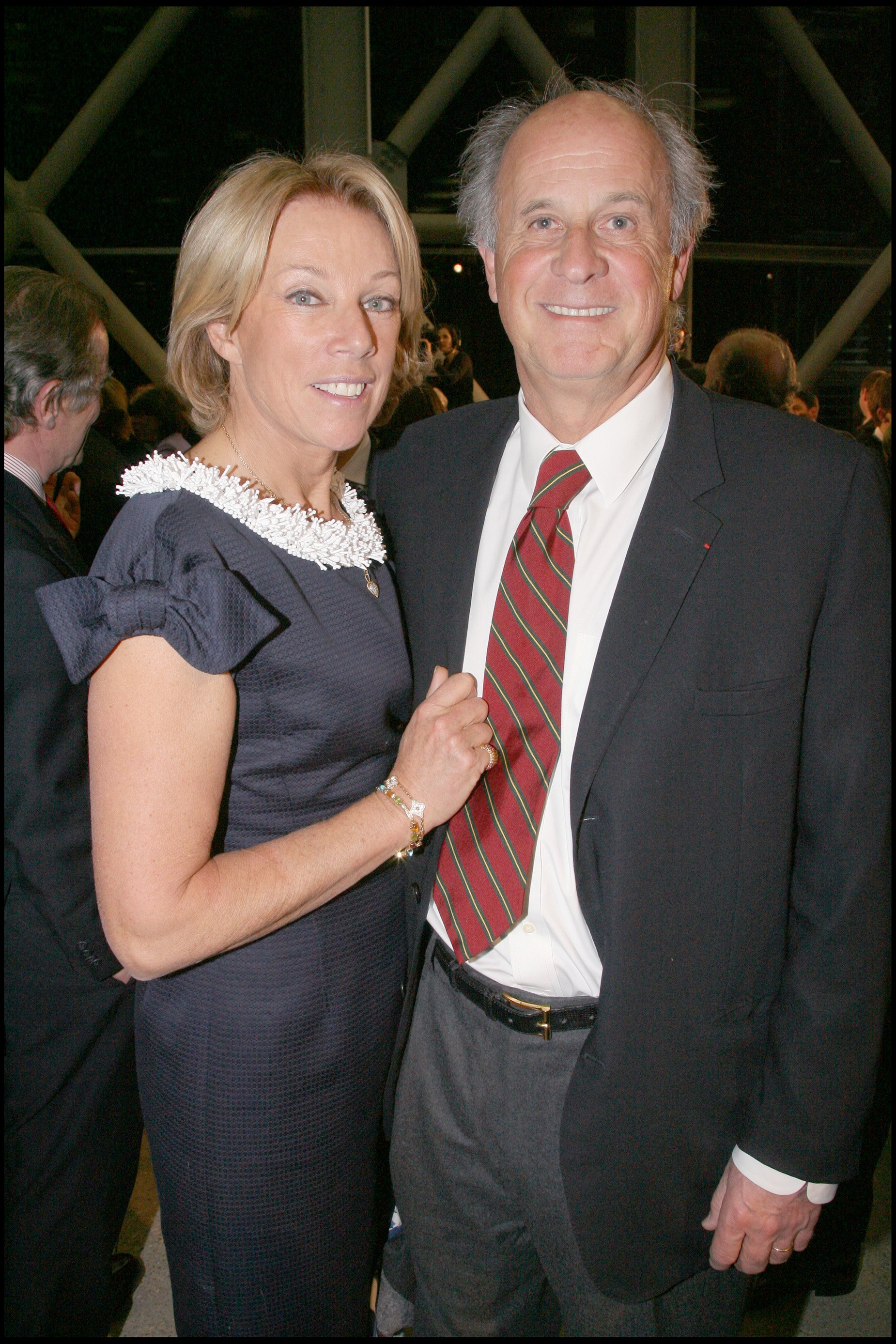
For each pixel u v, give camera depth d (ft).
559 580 3.73
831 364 24.91
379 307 3.62
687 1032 3.56
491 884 3.75
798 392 14.02
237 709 3.34
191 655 2.97
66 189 22.40
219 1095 3.53
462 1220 4.29
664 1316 4.01
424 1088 4.23
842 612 3.40
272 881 3.24
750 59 23.66
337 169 3.53
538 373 3.73
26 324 4.92
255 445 3.71
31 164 22.48
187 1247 3.74
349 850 3.39
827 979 3.46
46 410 5.09
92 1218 4.99
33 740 4.37
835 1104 3.48
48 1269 4.87
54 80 22.04
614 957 3.51
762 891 3.51
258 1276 3.70
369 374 3.56
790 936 3.68
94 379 5.22
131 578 3.25
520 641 3.76
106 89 18.92
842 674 3.40
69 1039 4.77
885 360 24.88
